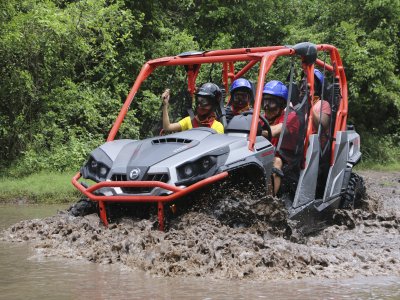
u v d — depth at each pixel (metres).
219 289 4.65
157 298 4.40
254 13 20.23
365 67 18.08
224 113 7.69
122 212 6.71
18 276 5.07
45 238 6.50
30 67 14.34
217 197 6.44
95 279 4.96
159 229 6.25
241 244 5.61
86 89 15.40
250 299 4.39
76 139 14.16
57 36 14.15
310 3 20.38
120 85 16.16
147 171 6.35
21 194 10.59
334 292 4.61
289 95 7.20
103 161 6.75
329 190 7.86
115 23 15.55
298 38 18.81
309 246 6.23
